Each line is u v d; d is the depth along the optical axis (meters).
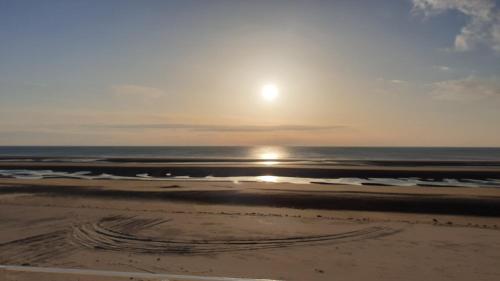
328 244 12.48
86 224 14.99
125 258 11.02
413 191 26.30
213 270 10.09
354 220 16.00
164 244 12.45
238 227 14.62
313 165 55.38
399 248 12.04
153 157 90.81
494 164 58.53
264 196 24.09
